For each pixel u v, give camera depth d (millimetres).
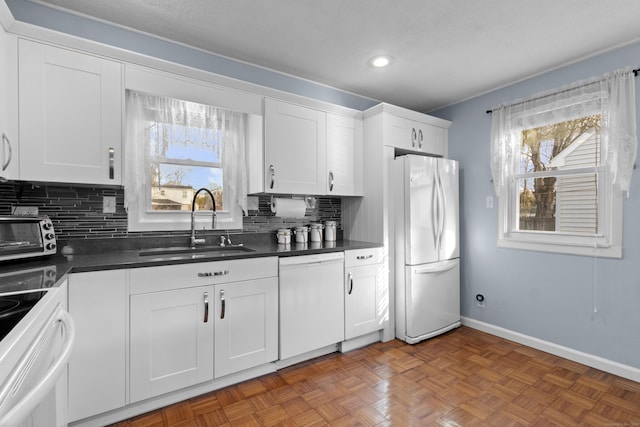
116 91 1772
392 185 2740
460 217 3148
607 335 2186
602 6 1737
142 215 2184
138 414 1694
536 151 2607
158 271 1697
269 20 1915
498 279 2830
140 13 1857
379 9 1796
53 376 677
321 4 1758
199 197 2420
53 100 1595
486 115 2938
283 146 2410
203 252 2293
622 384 2010
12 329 771
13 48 1495
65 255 1896
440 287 2818
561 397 1870
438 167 2812
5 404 615
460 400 1842
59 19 1812
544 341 2514
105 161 1738
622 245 2117
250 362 2006
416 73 2600
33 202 1828
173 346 1745
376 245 2637
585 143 2324
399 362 2314
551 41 2104
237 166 2518
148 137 2137
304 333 2242
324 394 1901
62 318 1021
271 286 2092
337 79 2729
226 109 2191
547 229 2543
